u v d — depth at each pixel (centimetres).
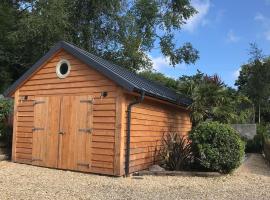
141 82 1362
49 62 1341
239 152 1231
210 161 1217
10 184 977
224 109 1638
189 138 1287
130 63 2883
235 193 952
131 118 1203
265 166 1582
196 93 1623
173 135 1454
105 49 2862
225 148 1220
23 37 2475
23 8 2977
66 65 1313
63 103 1288
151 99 1309
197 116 1583
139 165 1252
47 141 1312
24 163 1370
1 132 1602
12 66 2817
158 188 988
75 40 2720
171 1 3181
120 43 2856
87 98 1230
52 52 1309
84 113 1232
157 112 1402
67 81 1286
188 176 1197
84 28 2722
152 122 1356
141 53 2958
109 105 1183
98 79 1214
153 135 1362
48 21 2420
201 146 1230
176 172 1209
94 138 1203
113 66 1438
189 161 1288
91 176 1151
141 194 903
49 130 1312
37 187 945
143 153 1281
